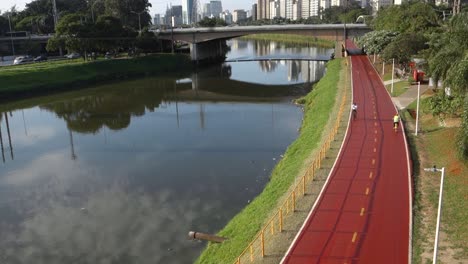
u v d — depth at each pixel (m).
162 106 89.75
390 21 109.25
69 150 60.91
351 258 27.28
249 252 29.00
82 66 125.38
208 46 165.62
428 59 56.69
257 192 43.12
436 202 33.81
